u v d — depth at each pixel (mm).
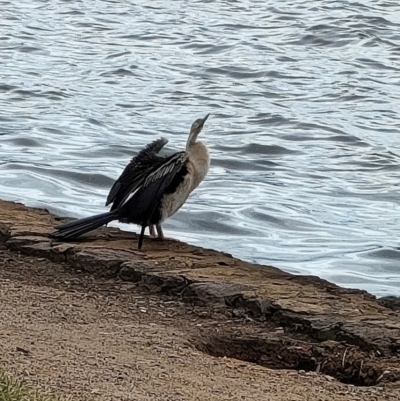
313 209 19734
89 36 45594
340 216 19312
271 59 40969
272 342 10039
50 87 33406
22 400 7359
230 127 28672
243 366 9281
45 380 8109
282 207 19609
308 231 18000
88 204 18750
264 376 9039
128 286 11539
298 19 49812
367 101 33625
